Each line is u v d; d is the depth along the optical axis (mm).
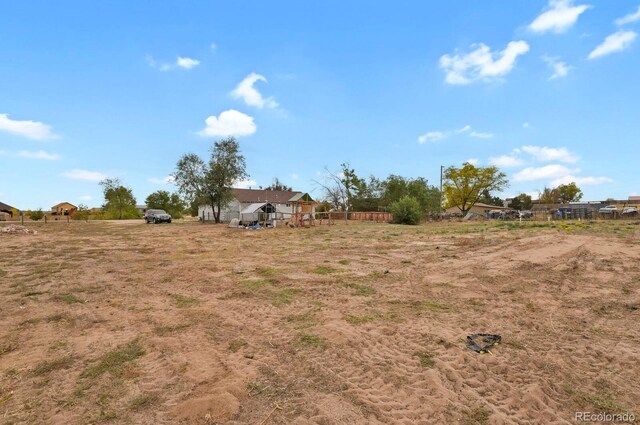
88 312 5367
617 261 8898
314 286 6926
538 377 3242
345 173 48750
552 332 4367
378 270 8562
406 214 33469
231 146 37719
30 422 2602
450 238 16078
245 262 10070
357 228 25797
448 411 2736
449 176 54938
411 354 3734
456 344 3961
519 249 11523
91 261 10586
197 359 3641
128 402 2857
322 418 2621
